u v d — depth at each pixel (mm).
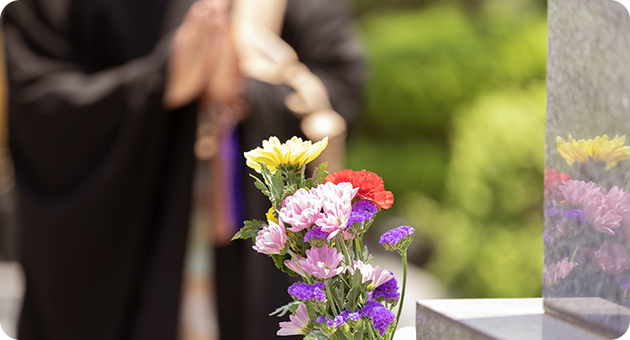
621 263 1438
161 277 3037
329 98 3584
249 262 3090
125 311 3098
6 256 7895
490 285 6699
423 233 10258
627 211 1429
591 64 1485
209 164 3166
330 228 1438
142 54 3305
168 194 3082
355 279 1484
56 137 3074
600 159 1473
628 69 1426
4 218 7645
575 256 1518
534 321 1531
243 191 3174
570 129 1528
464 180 7336
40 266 3113
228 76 3115
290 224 1472
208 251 3186
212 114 3121
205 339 3156
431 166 10570
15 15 3254
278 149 1488
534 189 6766
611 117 1455
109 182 3006
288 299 3197
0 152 4309
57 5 3242
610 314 1457
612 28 1452
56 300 3104
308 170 3223
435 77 10508
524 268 6520
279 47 3422
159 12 3318
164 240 3057
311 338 1497
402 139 11016
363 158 10922
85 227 3029
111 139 3055
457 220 7309
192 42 3064
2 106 3748
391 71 10844
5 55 3242
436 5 12414
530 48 9648
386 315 1467
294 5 3641
